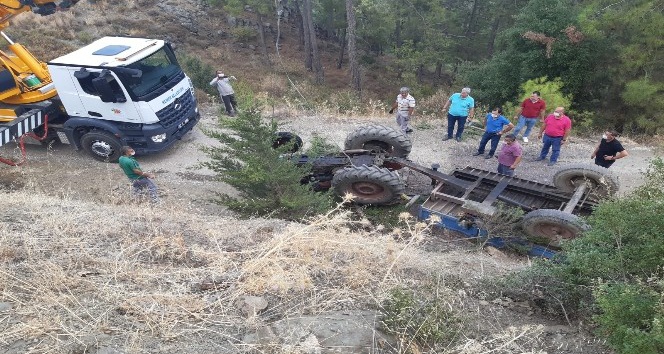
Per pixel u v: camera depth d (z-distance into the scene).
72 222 5.18
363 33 28.88
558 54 16.06
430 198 7.48
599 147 8.47
